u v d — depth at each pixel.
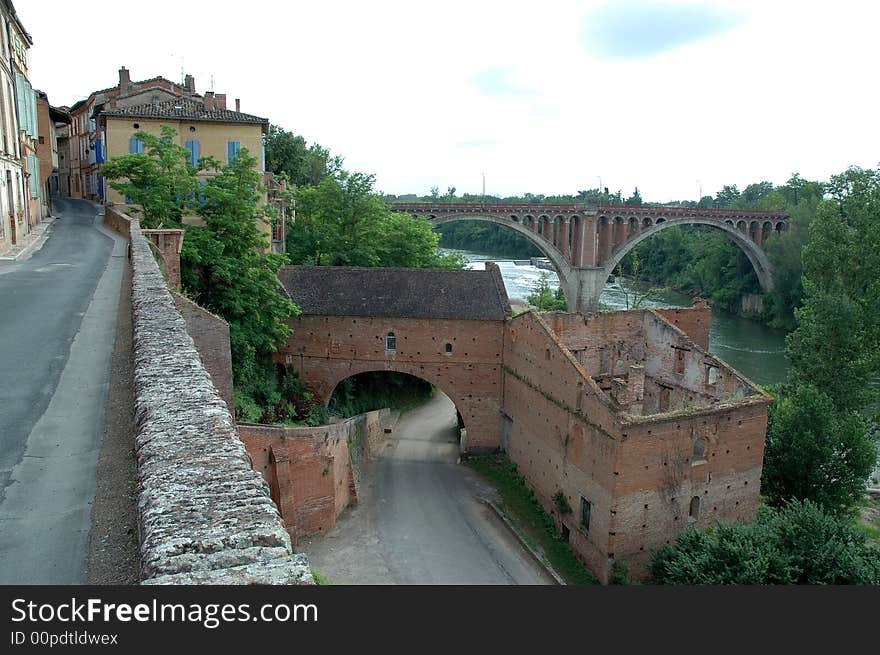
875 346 47.22
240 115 51.75
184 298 28.09
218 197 38.62
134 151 49.22
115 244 36.28
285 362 47.16
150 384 9.52
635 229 99.00
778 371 72.31
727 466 33.03
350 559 31.42
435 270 48.16
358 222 60.78
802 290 97.12
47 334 16.86
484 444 46.22
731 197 196.12
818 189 129.88
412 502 38.34
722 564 26.20
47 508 8.27
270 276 40.69
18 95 39.72
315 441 32.59
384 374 56.00
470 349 45.66
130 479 9.11
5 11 37.41
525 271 138.50
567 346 42.06
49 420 11.19
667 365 42.44
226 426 8.03
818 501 37.22
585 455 33.00
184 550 5.56
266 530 5.88
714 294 116.62
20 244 35.31
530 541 34.75
